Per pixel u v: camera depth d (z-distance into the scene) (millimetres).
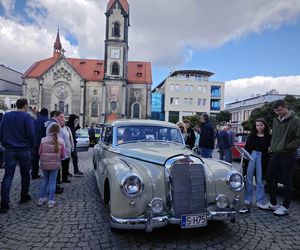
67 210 5863
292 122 5750
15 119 5945
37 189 7527
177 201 4375
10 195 6906
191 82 74062
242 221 5430
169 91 73875
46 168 5988
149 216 4145
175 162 4453
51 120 8336
